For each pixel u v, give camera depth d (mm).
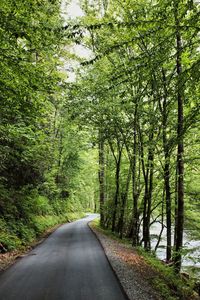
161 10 7895
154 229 35094
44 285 9148
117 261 13070
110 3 18000
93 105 21219
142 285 9414
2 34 9195
